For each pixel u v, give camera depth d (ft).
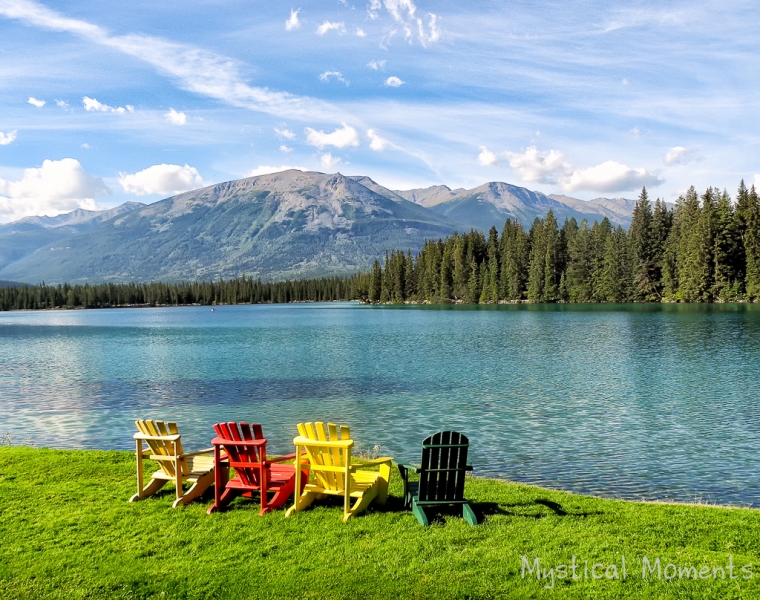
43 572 28.22
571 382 114.83
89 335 296.92
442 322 317.42
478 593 25.52
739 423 78.84
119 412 96.27
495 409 90.99
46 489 41.37
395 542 30.86
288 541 31.27
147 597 25.84
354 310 565.12
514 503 38.68
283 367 147.74
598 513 36.35
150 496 39.37
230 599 25.46
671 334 203.00
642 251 442.91
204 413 93.40
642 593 25.41
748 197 369.50
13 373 148.97
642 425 78.48
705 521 34.60
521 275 533.14
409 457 64.95
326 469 35.42
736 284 370.94
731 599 24.85
